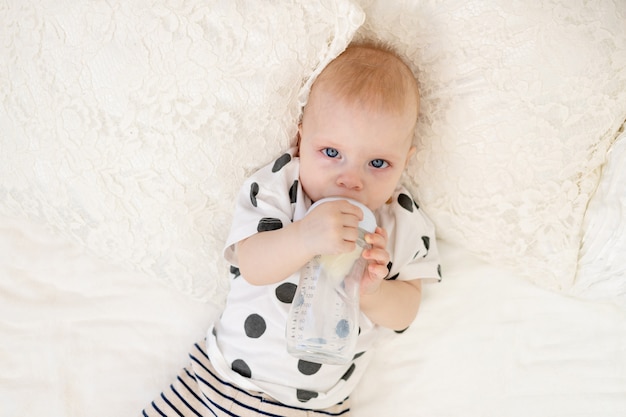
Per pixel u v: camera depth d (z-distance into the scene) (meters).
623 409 1.11
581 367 1.14
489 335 1.16
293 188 1.02
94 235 1.12
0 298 1.16
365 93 0.93
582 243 1.10
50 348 1.15
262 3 0.94
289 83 1.00
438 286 1.19
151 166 1.04
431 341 1.17
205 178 1.05
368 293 0.96
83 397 1.13
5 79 1.02
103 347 1.16
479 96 1.02
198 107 1.00
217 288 1.16
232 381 1.04
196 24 0.95
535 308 1.17
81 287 1.19
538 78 0.99
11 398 1.12
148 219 1.08
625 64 0.98
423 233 1.11
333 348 0.83
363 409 1.13
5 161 1.08
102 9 0.95
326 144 0.95
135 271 1.17
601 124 1.02
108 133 1.02
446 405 1.14
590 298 1.15
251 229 0.98
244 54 0.97
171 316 1.19
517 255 1.12
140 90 0.98
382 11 1.00
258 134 1.04
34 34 0.98
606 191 1.07
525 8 0.97
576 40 0.97
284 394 1.02
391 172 0.98
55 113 1.02
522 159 1.04
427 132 1.08
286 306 1.01
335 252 0.85
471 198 1.09
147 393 1.15
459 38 1.00
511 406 1.13
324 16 0.94
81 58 0.97
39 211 1.12
